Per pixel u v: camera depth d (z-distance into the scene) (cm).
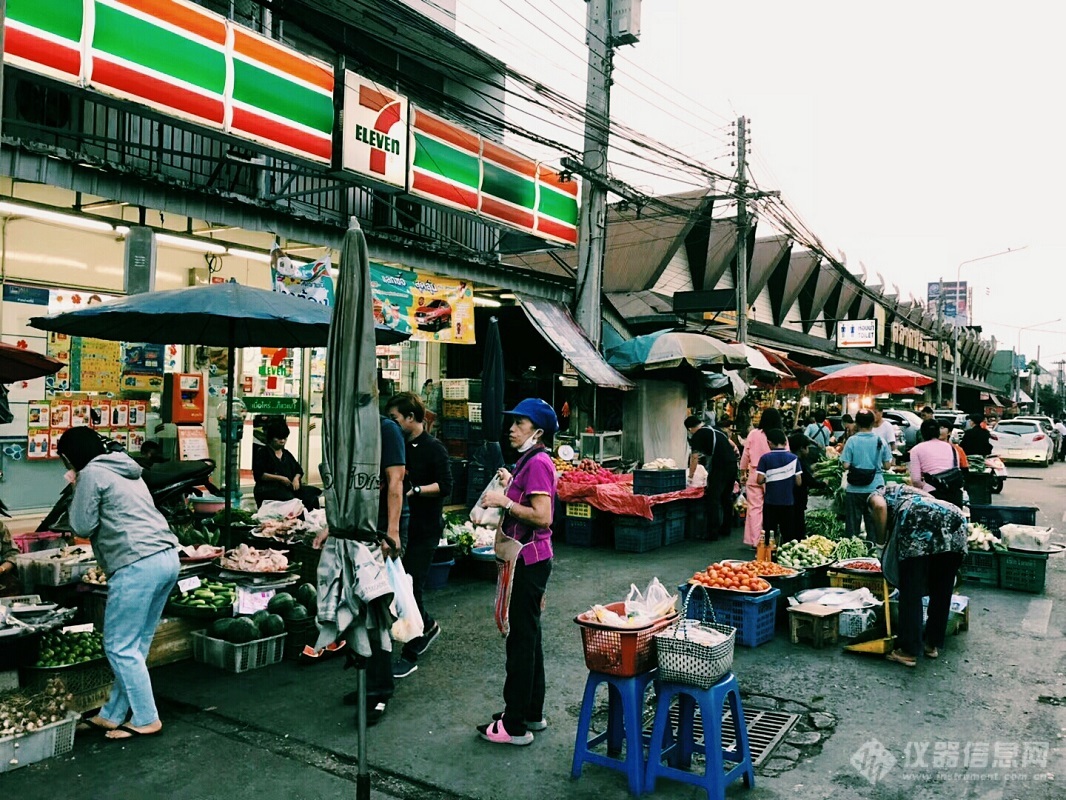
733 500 1218
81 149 883
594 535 1086
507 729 442
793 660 603
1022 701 518
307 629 589
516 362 1683
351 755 425
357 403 369
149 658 554
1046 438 2797
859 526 951
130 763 411
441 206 1106
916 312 4756
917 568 585
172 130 970
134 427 958
